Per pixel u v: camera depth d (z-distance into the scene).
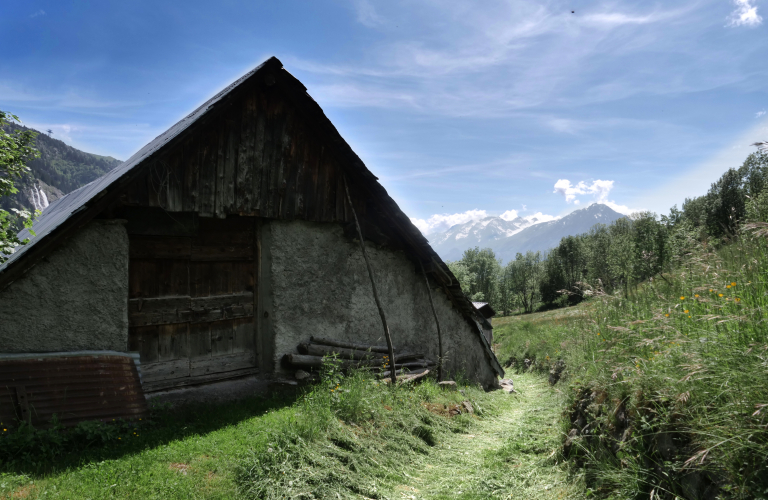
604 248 63.97
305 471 4.48
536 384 15.08
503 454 5.73
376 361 8.91
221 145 7.29
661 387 3.70
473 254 81.19
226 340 7.70
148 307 6.79
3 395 4.79
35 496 3.49
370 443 5.57
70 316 5.76
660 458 3.44
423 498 4.55
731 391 2.98
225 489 4.02
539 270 83.44
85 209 5.75
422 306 10.88
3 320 5.33
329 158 8.79
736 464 2.76
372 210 9.73
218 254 7.64
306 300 8.32
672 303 4.89
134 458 4.42
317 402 6.02
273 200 7.93
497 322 52.94
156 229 6.81
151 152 6.35
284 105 8.12
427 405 7.73
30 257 5.45
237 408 6.42
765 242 4.34
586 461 4.36
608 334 5.73
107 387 5.51
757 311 3.50
